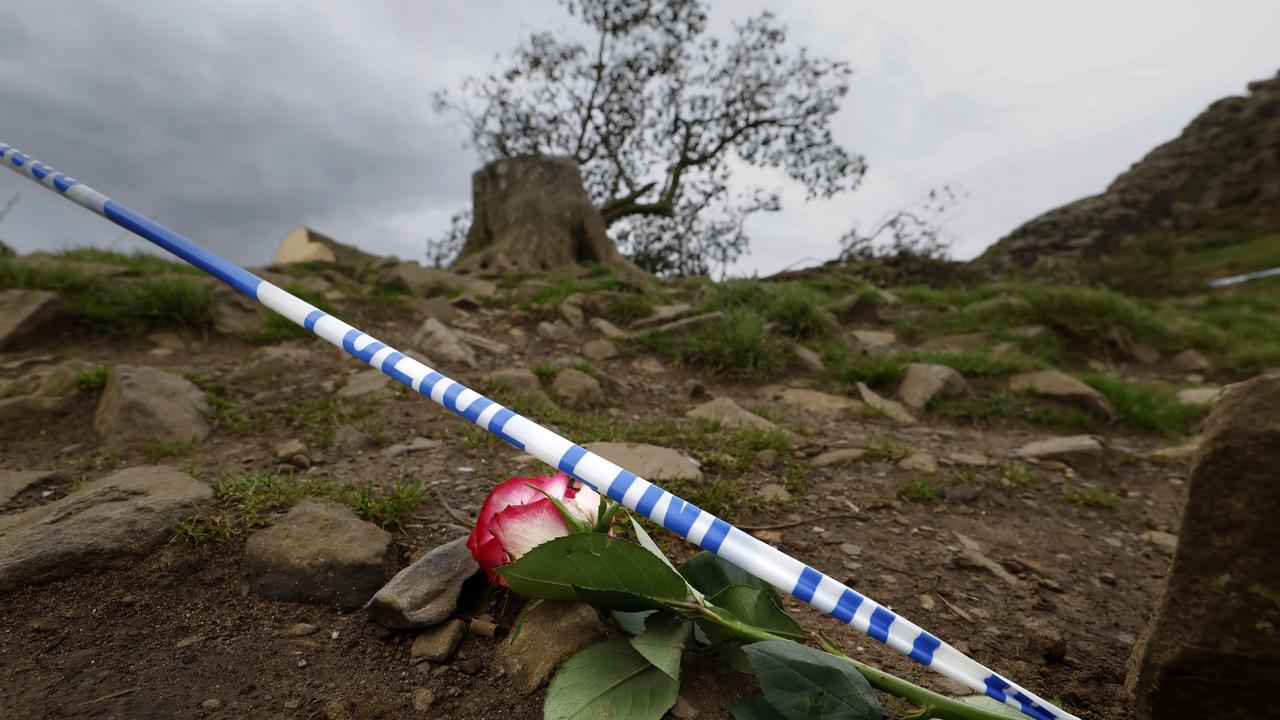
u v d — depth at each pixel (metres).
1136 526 2.73
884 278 11.98
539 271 9.74
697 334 5.21
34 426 2.92
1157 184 39.34
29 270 4.76
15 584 1.53
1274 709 0.99
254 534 1.70
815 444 3.28
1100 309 6.83
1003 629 1.77
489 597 1.57
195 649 1.39
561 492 1.41
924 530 2.40
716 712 1.25
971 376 5.02
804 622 1.66
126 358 4.00
